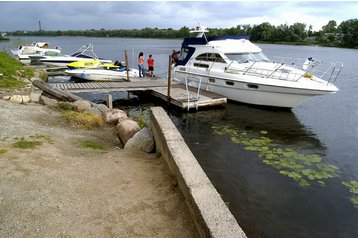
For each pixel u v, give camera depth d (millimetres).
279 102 13758
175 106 14477
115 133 9234
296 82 12758
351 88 21750
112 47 73625
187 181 4383
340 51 62938
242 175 7758
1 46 57406
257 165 8328
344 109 15453
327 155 9320
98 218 4191
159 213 4379
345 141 10672
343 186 7277
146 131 7598
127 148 7363
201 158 8836
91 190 4918
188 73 16859
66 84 15750
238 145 9867
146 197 4812
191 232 3979
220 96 14719
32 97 11094
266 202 6562
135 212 4383
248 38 16938
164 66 33938
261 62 15023
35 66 26719
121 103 15992
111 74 20172
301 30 91875
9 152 5809
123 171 5793
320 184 7324
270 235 5523
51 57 27812
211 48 15602
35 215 4121
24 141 6496
